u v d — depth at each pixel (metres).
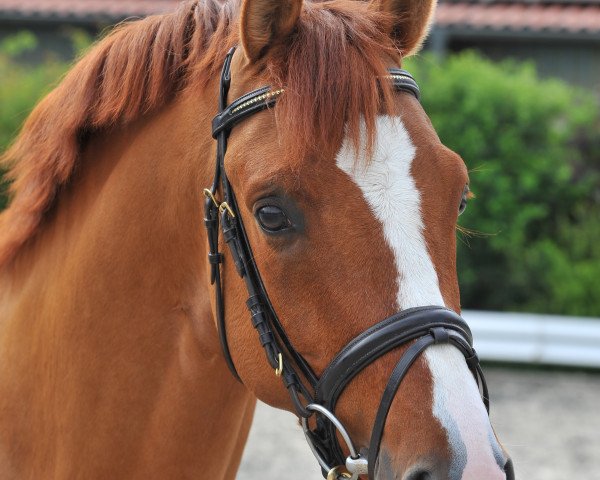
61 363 2.23
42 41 11.21
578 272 8.03
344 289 1.73
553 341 7.29
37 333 2.29
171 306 2.17
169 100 2.14
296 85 1.78
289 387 1.87
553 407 6.42
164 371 2.20
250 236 1.89
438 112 8.16
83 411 2.20
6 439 2.32
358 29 1.86
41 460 2.29
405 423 1.66
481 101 8.09
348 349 1.72
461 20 10.59
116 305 2.18
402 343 1.69
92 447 2.21
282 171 1.75
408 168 1.75
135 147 2.17
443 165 1.79
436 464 1.59
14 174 2.37
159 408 2.20
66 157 2.21
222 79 1.99
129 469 2.23
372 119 1.73
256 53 1.90
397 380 1.67
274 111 1.82
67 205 2.29
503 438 5.76
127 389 2.19
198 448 2.22
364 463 1.77
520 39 10.93
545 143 8.23
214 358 2.16
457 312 1.75
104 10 10.77
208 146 2.03
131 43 2.17
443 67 8.59
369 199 1.72
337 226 1.73
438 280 1.72
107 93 2.16
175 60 2.13
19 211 2.33
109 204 2.19
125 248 2.16
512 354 7.33
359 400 1.75
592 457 5.50
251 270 1.90
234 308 1.98
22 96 8.18
